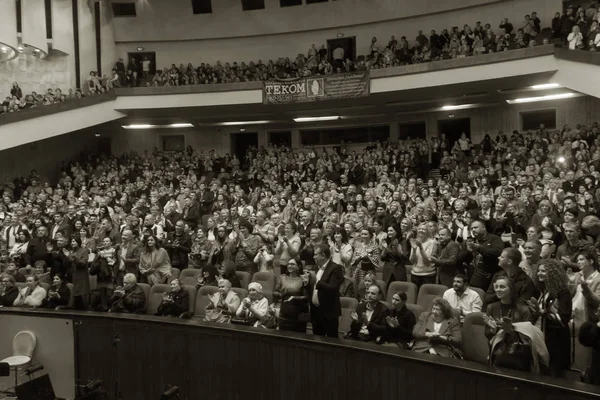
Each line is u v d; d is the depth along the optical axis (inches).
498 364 170.6
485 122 815.7
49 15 846.5
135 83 866.8
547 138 661.3
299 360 195.9
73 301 341.4
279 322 237.9
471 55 684.1
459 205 411.2
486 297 218.4
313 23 922.1
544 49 618.8
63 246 401.1
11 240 514.0
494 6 799.7
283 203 523.5
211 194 600.7
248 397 207.5
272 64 855.7
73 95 821.9
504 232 322.3
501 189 497.7
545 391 141.9
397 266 307.3
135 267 361.1
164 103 832.9
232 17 960.3
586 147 567.8
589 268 205.6
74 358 243.6
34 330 250.4
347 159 747.4
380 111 842.2
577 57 586.6
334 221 400.8
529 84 669.9
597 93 567.2
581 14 644.7
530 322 183.9
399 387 172.1
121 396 234.8
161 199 628.7
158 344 228.8
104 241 364.2
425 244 309.0
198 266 379.6
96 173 835.4
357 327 229.5
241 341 210.1
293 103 770.2
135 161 866.8
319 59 848.9
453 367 159.3
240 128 972.6
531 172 536.4
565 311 180.5
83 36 900.6
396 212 431.8
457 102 778.8
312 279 243.6
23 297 330.0
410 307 250.5
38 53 808.3
